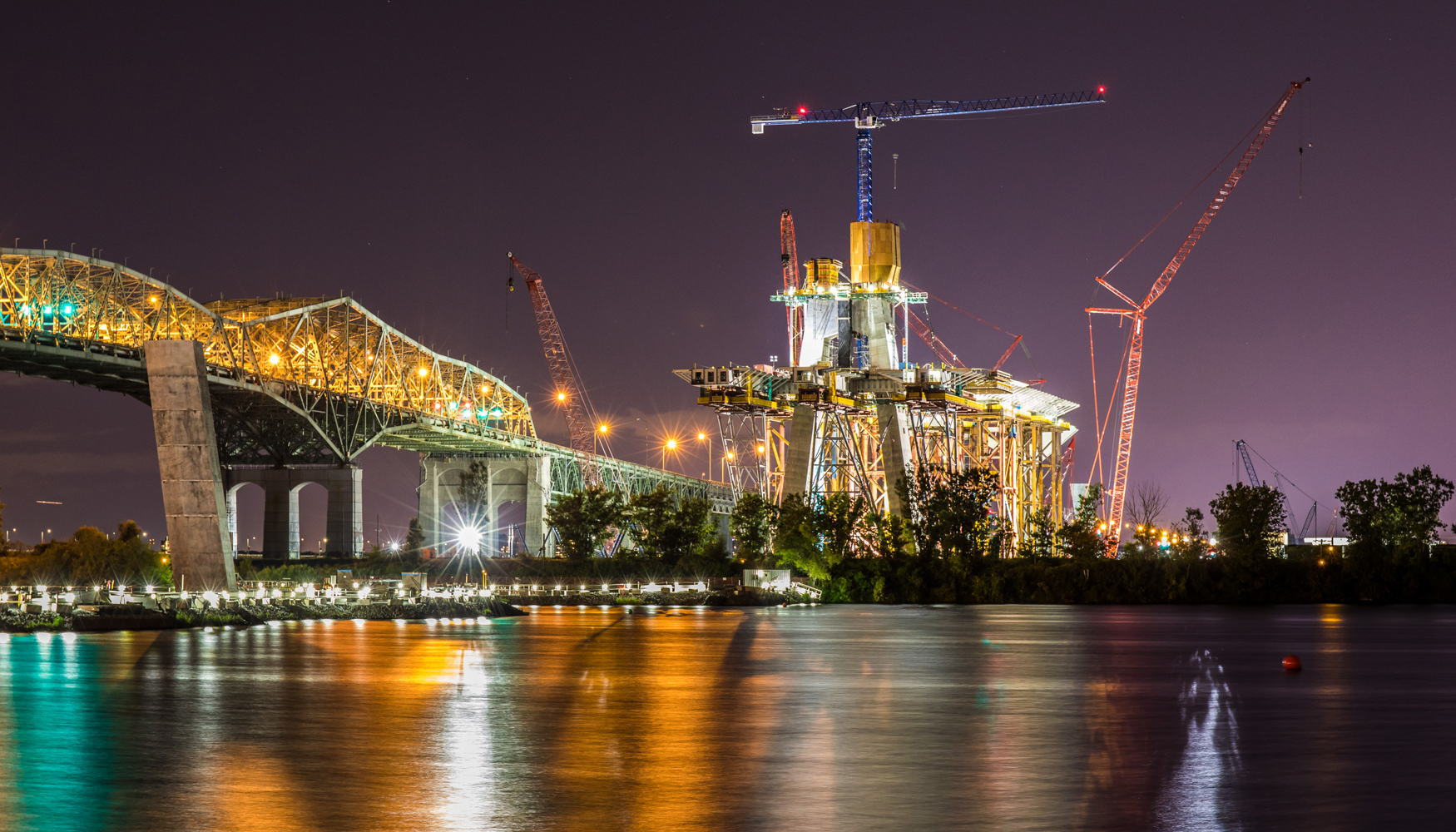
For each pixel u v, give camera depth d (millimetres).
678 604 165375
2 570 165250
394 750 47781
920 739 51438
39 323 154375
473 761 45562
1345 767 45344
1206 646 102875
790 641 104000
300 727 53344
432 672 75250
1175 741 51094
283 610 124562
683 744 49781
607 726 54344
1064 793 40562
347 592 139000
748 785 41531
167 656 83625
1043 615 153500
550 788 40938
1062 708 61656
